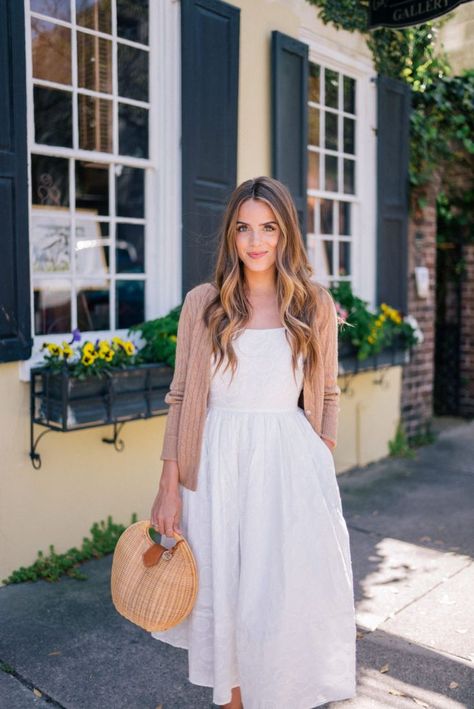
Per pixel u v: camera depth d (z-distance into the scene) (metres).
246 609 2.03
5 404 3.40
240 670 2.06
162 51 4.07
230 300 2.10
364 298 5.76
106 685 2.69
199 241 4.21
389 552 4.04
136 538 2.19
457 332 7.55
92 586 3.49
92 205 3.96
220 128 4.28
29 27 3.45
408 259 6.20
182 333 2.20
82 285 3.95
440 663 2.88
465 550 4.09
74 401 3.33
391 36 5.69
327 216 5.48
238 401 2.11
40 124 3.64
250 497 2.05
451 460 6.00
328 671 2.08
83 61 3.79
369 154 5.68
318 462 2.14
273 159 4.71
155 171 4.16
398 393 6.18
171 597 2.05
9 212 3.28
